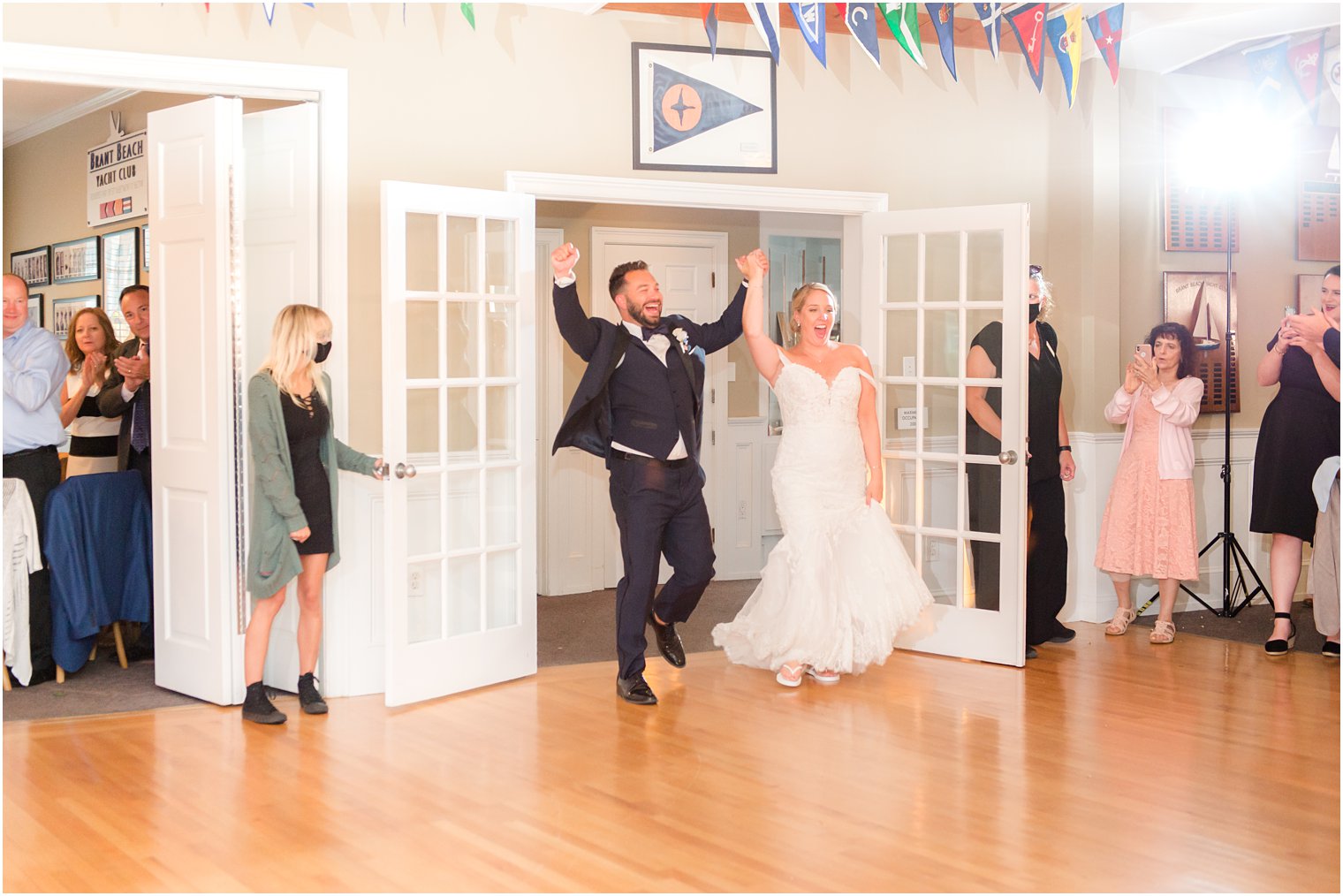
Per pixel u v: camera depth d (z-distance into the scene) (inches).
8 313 192.5
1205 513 248.1
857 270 222.7
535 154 195.6
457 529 187.2
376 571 186.5
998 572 202.5
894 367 213.0
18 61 162.6
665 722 168.6
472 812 132.6
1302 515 207.3
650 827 127.8
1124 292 235.9
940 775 144.8
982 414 203.2
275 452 164.6
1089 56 227.8
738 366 283.9
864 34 194.2
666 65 203.3
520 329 192.5
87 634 193.8
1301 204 253.4
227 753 154.8
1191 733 161.9
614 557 275.7
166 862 118.6
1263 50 221.8
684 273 273.7
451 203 180.5
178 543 182.7
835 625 185.0
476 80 191.0
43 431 196.4
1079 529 236.4
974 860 118.6
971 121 225.3
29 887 112.6
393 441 175.2
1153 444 217.9
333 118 180.9
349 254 183.9
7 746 158.1
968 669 199.2
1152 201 237.9
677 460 179.5
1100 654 209.6
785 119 211.8
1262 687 186.9
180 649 184.1
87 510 195.3
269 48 177.0
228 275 174.2
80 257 279.7
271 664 189.6
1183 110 239.9
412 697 179.0
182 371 179.9
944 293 207.0
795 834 125.6
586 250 263.0
